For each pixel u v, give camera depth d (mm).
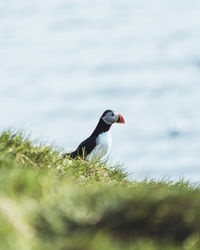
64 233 7520
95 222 7727
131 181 12664
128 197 8375
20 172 8875
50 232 7477
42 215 7629
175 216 7719
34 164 10344
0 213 7242
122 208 7879
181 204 7859
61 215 7734
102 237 7191
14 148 10352
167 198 7984
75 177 10781
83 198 8195
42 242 7199
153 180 12570
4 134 10648
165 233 7594
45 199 7906
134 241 7457
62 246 7039
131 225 7699
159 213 7754
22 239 7035
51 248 6992
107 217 7789
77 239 7152
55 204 7867
